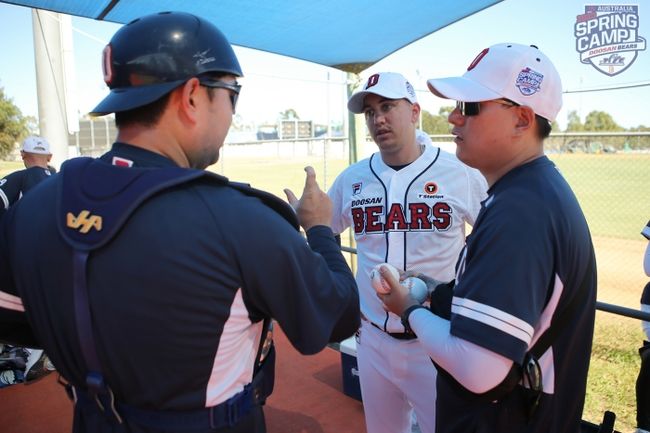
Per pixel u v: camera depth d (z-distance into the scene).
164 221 0.87
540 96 1.18
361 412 3.12
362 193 2.28
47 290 0.93
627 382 3.67
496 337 1.04
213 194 0.93
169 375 0.91
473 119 1.23
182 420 0.94
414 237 2.14
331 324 1.02
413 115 2.19
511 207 1.10
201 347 0.90
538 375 1.13
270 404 3.22
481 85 1.20
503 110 1.20
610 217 10.16
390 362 2.11
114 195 0.88
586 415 3.25
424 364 2.03
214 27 1.03
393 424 2.30
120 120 0.99
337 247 1.17
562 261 1.10
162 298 0.86
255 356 1.05
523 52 1.20
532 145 1.23
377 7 3.07
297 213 1.20
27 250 0.96
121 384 0.93
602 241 8.44
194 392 0.93
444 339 1.16
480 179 2.16
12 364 3.62
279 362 3.86
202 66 0.96
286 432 2.91
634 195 12.08
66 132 6.35
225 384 0.97
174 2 2.99
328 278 1.03
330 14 3.18
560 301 1.14
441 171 2.13
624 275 6.53
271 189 13.52
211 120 1.02
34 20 6.04
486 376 1.07
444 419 1.34
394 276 1.41
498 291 1.05
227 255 0.90
